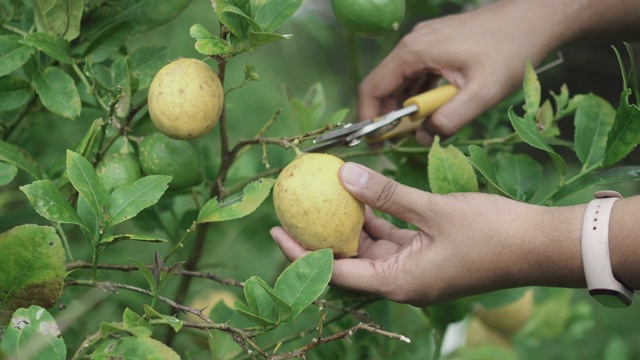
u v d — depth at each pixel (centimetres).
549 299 141
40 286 96
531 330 142
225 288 139
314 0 193
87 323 124
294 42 202
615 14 121
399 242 112
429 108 119
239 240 138
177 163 108
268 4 103
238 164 127
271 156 127
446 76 122
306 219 102
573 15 121
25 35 106
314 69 213
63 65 113
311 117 128
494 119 133
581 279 102
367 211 113
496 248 103
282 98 141
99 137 113
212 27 156
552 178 201
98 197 99
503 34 121
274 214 132
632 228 99
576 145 116
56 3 109
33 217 113
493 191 118
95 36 111
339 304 124
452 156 111
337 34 182
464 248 103
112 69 111
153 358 92
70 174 99
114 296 126
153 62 112
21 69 116
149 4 113
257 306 99
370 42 227
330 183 102
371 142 122
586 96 116
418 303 107
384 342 128
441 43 122
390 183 103
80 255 128
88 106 116
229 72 165
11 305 97
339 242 103
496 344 141
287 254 105
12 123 116
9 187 129
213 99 102
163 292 133
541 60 122
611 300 101
